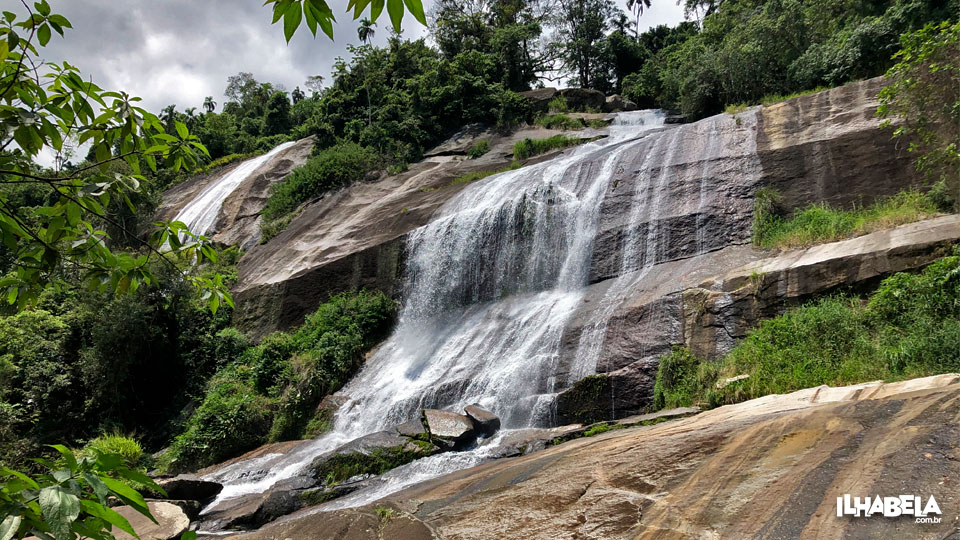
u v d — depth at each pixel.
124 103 2.93
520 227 17.30
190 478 10.60
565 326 13.10
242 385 17.42
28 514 1.70
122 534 7.56
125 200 3.03
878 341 8.48
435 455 10.09
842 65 18.42
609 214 15.84
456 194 21.31
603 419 10.72
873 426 4.75
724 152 15.15
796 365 8.65
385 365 16.33
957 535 3.21
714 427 5.84
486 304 17.14
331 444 13.20
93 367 18.36
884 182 12.26
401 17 1.88
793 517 3.94
